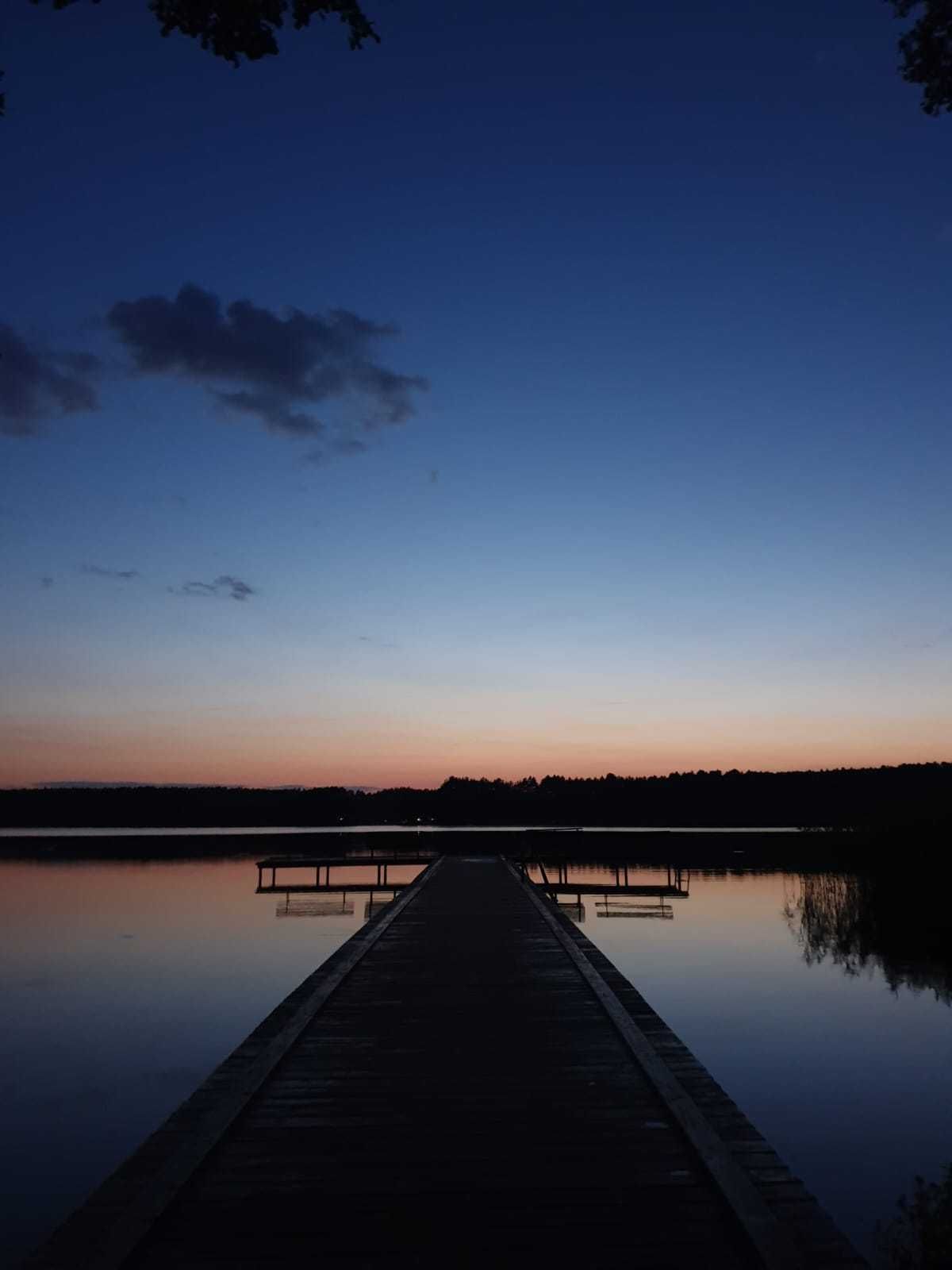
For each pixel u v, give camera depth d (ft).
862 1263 8.94
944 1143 21.07
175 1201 10.34
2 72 12.02
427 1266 9.16
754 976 39.81
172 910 65.05
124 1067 27.81
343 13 12.89
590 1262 9.24
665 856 113.19
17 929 55.42
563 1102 13.89
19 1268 8.92
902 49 15.33
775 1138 21.42
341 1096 14.17
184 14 12.88
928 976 39.75
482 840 110.93
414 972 24.36
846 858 61.72
